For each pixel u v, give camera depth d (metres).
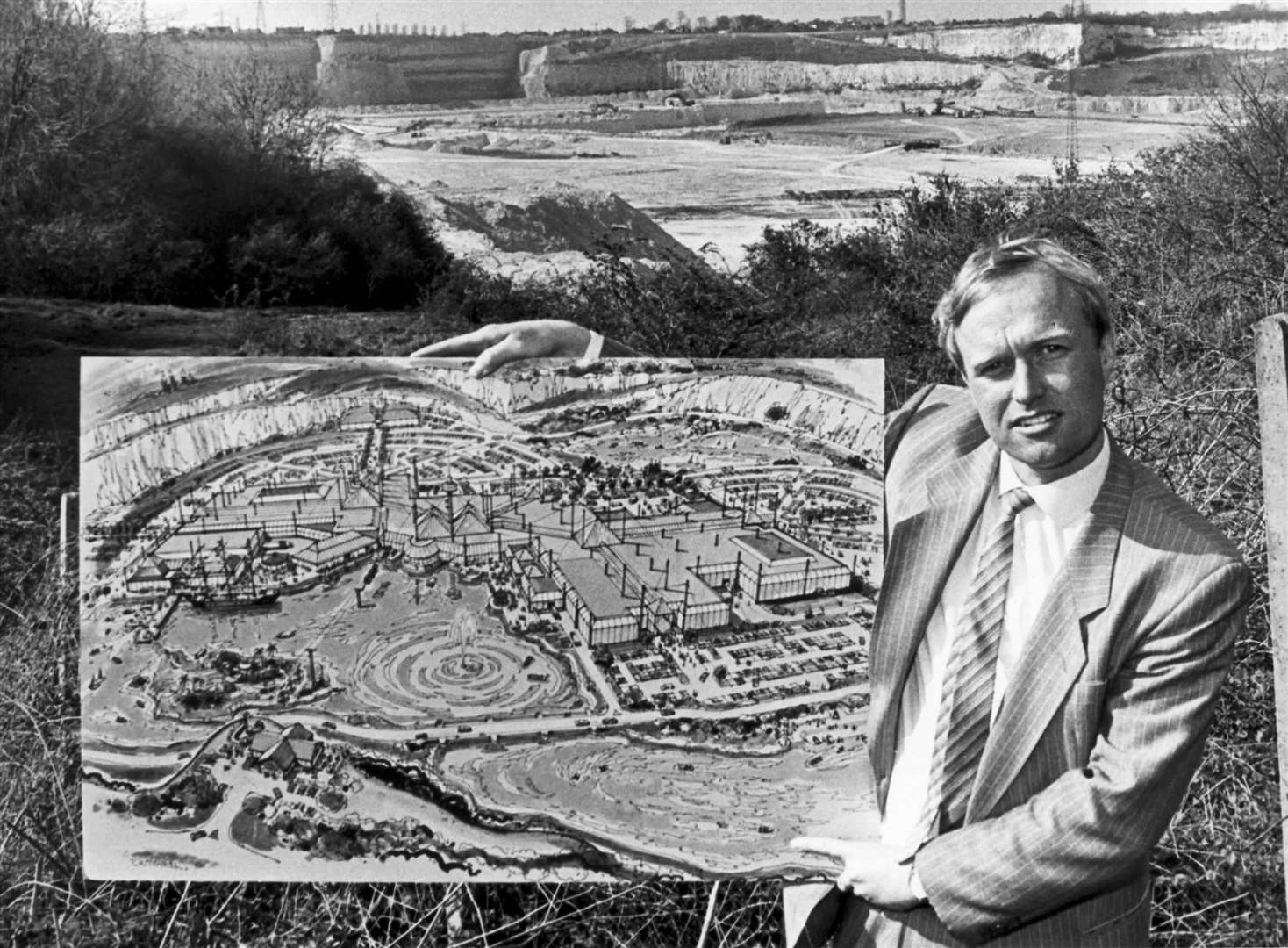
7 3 9.41
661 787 1.93
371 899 2.51
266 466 1.92
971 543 1.85
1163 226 5.32
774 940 2.53
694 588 1.95
